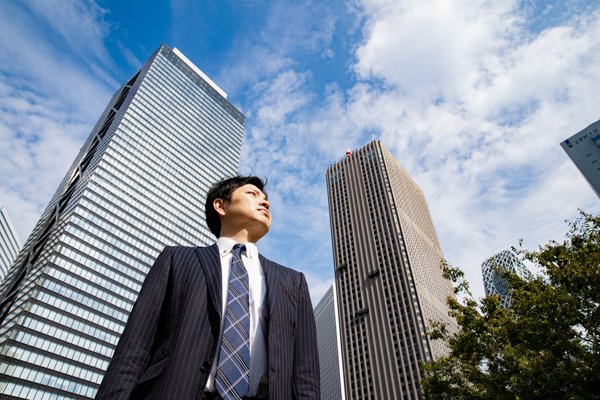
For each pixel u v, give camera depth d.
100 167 87.12
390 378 82.75
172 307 2.74
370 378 86.56
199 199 106.88
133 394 2.31
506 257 147.50
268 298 3.12
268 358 2.66
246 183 4.54
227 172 122.81
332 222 129.38
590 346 13.95
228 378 2.41
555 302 14.65
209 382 2.39
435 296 103.50
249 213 3.88
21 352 57.56
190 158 112.06
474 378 16.52
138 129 101.38
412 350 83.69
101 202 83.06
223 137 130.50
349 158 144.38
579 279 14.64
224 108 139.62
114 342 69.62
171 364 2.33
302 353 3.15
